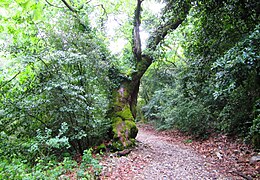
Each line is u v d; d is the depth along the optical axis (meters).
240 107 6.41
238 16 4.70
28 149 4.86
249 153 5.45
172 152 7.00
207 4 4.93
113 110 7.70
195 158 6.09
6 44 5.94
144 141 9.48
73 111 5.73
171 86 14.44
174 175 4.49
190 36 6.75
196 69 7.16
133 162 5.46
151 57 9.07
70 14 6.96
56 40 6.33
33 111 5.70
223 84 3.81
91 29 7.75
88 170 4.50
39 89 5.70
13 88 5.74
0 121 5.45
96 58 6.64
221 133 8.09
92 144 6.88
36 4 3.60
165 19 7.86
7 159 4.79
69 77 5.86
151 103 15.96
